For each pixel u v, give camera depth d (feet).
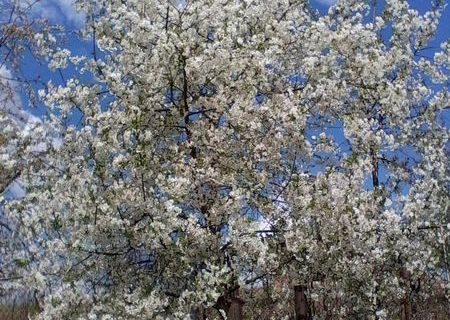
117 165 26.00
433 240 34.99
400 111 33.91
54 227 25.27
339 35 30.50
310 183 29.37
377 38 35.50
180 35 27.94
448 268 36.04
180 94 29.84
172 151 27.96
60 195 25.44
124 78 29.81
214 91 30.30
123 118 26.81
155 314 26.07
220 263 27.04
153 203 25.75
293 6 32.17
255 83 28.66
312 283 29.30
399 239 30.91
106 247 26.58
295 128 28.55
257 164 29.48
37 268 25.79
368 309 30.66
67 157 26.86
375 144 31.17
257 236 26.84
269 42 29.73
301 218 27.76
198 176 26.96
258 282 28.66
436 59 36.22
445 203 35.19
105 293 26.32
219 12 28.91
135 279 27.17
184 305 25.36
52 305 24.79
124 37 28.45
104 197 25.70
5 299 28.14
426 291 37.19
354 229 28.25
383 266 31.89
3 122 28.35
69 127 26.96
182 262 26.08
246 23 30.96
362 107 34.86
